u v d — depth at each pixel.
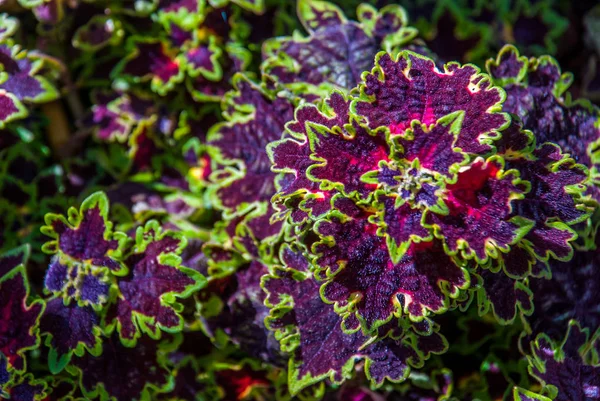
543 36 0.83
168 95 0.81
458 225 0.62
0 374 0.67
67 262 0.68
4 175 0.78
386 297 0.63
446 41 0.81
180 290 0.68
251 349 0.72
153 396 0.73
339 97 0.64
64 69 0.80
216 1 0.77
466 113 0.62
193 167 0.79
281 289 0.68
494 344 0.73
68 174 0.81
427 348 0.67
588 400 0.67
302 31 0.79
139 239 0.68
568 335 0.68
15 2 0.78
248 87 0.73
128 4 0.81
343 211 0.63
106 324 0.68
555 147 0.65
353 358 0.67
